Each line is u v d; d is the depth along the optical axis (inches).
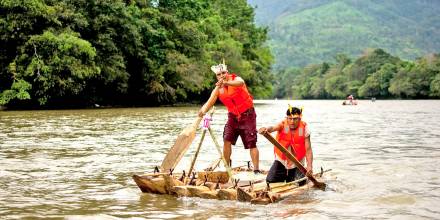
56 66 1386.6
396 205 248.8
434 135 638.5
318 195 271.4
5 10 1374.3
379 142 547.8
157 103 2009.1
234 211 239.3
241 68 2512.3
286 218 226.2
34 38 1349.7
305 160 317.7
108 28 1594.5
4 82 1454.2
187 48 2030.0
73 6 1514.5
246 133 331.9
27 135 612.1
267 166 376.5
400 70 4788.4
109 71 1582.2
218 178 306.7
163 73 1916.8
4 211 237.9
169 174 293.0
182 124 821.9
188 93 2374.5
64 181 312.5
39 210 240.2
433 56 4842.5
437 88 4291.3
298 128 306.7
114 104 1876.2
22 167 365.7
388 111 1567.4
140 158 412.5
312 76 7062.0
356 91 5452.8
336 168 359.6
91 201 259.8
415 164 377.7
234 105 330.3
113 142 535.8
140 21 1770.4
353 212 236.1
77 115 1115.3
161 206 249.6
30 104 1553.9
